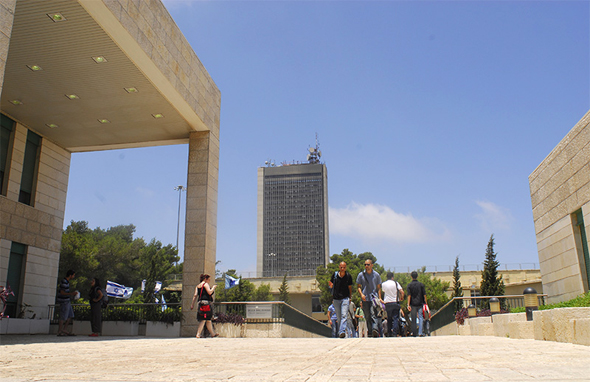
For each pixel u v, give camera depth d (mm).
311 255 149250
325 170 159125
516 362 3832
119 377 3268
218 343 9008
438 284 48625
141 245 61375
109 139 19141
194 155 17703
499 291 36156
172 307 16344
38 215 18094
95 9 11133
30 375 3455
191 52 16578
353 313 12211
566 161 12820
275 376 3189
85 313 16422
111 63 13609
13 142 17062
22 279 17047
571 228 12602
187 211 16969
